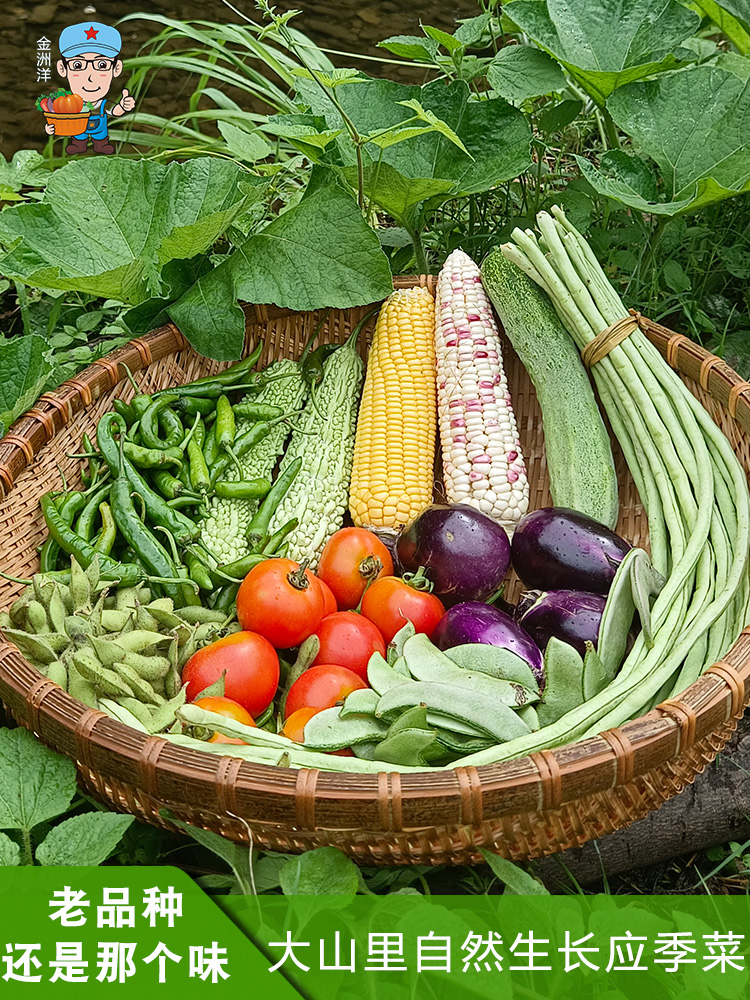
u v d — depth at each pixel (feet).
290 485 2.15
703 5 2.71
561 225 2.24
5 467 1.84
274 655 1.77
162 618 1.76
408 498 2.15
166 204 2.40
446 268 2.35
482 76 3.12
